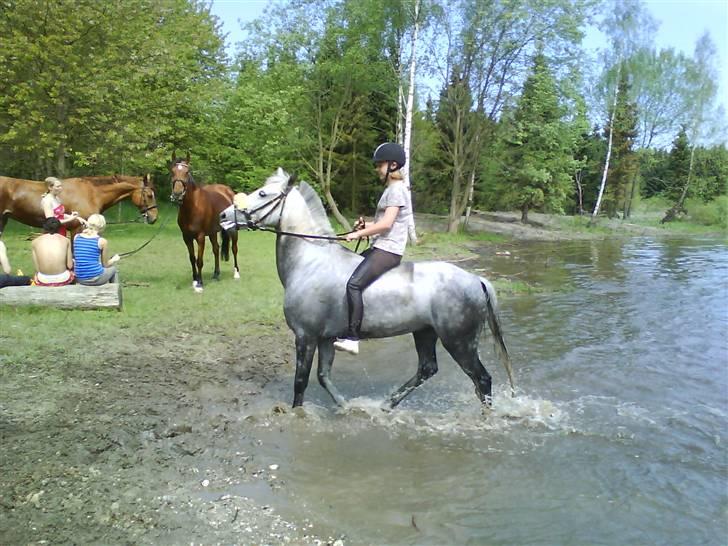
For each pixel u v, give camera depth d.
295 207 5.79
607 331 9.84
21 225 22.12
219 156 29.64
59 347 7.58
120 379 6.77
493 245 26.23
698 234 34.34
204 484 4.51
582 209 44.59
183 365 7.44
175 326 9.03
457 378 7.38
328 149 30.69
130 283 11.88
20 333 7.92
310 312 5.73
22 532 3.71
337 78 25.58
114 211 29.14
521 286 14.05
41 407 5.81
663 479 4.74
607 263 19.53
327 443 5.36
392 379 7.38
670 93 42.41
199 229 11.12
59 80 19.34
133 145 20.80
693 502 4.40
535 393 6.82
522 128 31.73
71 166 23.61
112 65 20.67
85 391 6.32
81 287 9.23
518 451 5.25
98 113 20.53
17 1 18.80
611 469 4.91
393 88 26.14
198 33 28.61
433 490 4.55
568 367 7.81
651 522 4.12
